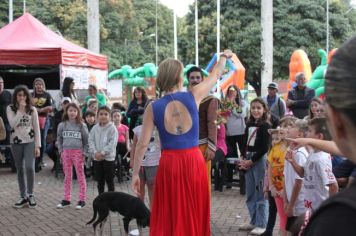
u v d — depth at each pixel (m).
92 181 10.05
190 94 4.13
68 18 40.97
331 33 30.88
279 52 29.83
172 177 4.01
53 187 9.43
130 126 9.60
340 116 1.05
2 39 12.90
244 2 30.45
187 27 32.84
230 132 8.77
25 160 7.65
